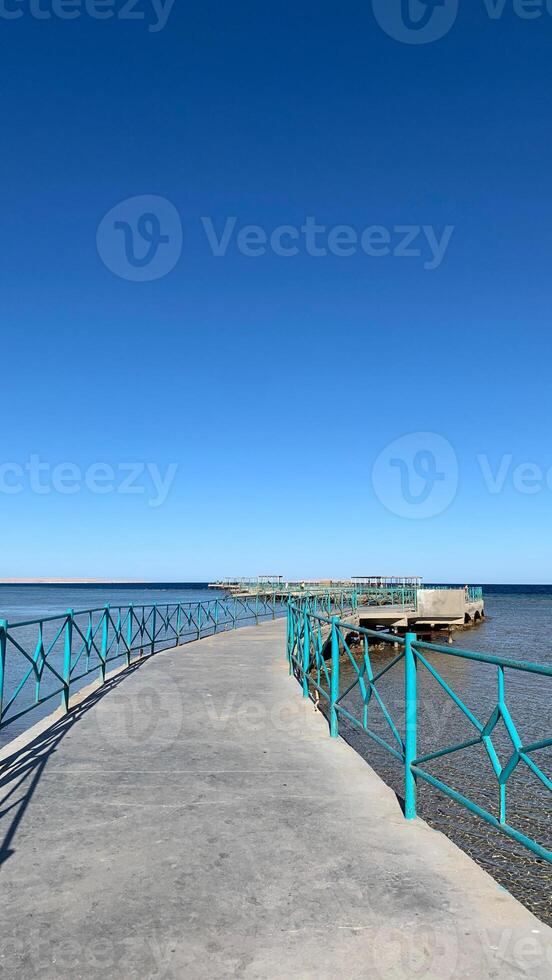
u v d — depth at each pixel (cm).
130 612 1330
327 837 412
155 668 1218
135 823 434
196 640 1811
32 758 595
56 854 383
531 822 649
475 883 349
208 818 445
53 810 457
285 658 1380
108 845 397
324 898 330
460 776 814
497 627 3762
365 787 515
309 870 363
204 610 2134
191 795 492
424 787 767
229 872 360
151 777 537
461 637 3162
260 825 432
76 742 654
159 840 405
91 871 360
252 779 534
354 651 2489
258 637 1905
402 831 425
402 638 493
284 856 382
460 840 603
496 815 668
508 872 529
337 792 503
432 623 2905
